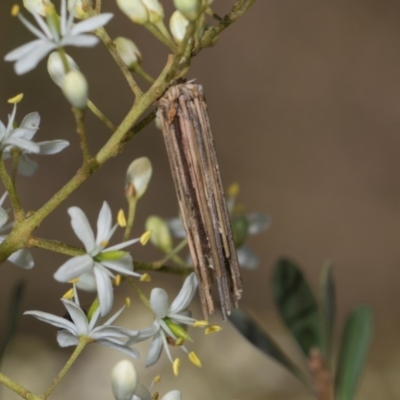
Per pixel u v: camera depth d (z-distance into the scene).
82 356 0.32
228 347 0.30
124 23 0.53
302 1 0.57
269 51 0.56
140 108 0.17
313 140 0.54
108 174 0.48
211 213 0.17
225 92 0.55
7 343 0.19
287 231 0.51
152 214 0.48
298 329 0.19
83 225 0.17
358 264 0.51
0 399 0.27
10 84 0.46
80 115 0.16
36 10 0.17
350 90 0.56
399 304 0.49
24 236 0.17
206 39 0.17
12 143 0.17
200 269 0.17
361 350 0.19
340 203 0.53
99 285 0.17
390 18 0.57
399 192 0.53
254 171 0.53
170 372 0.29
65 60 0.16
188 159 0.17
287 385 0.30
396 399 0.36
